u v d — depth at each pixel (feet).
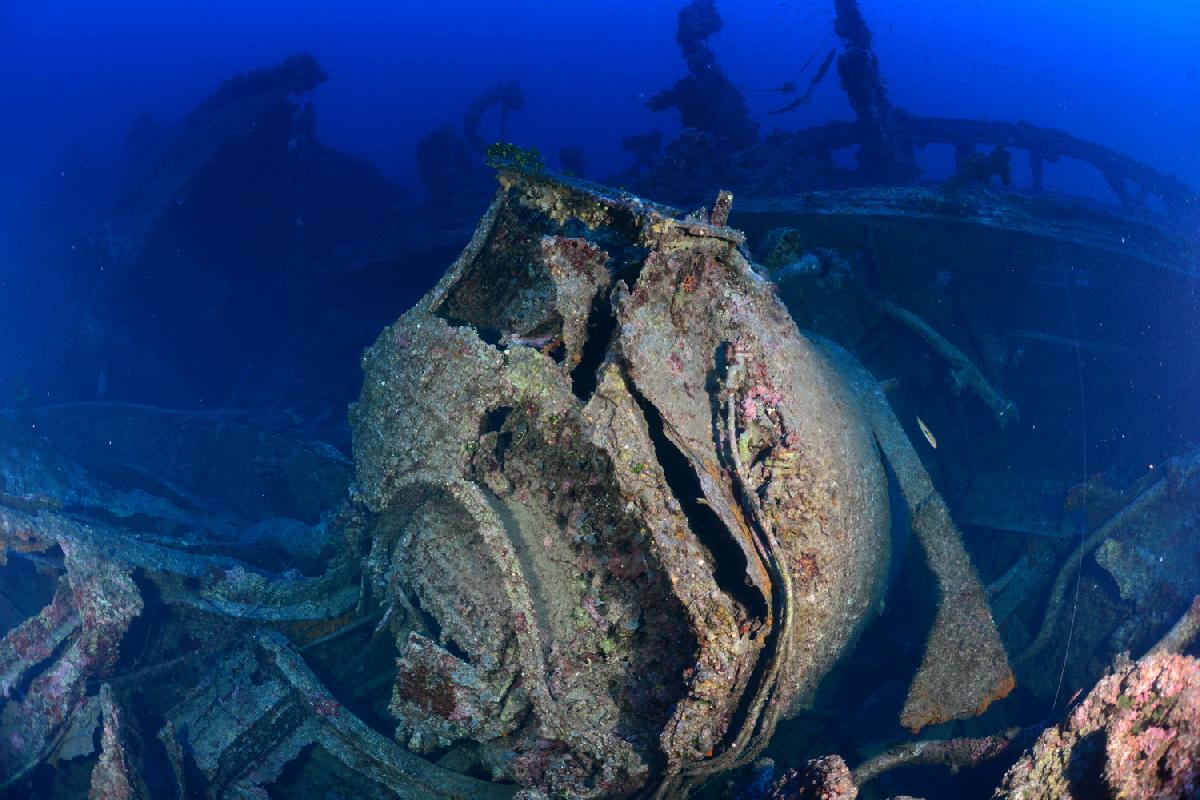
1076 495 26.84
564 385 17.22
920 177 50.80
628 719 17.52
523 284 22.11
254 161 54.95
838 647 19.40
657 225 16.40
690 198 42.22
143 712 22.84
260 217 55.98
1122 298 33.99
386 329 20.48
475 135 70.90
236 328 51.75
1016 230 33.17
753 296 18.29
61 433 35.99
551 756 18.11
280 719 21.13
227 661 22.72
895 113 54.08
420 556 20.11
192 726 21.47
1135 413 34.32
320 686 21.08
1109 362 34.24
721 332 17.76
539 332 19.98
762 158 47.14
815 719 22.09
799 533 17.17
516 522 18.49
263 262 56.24
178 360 50.01
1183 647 18.47
